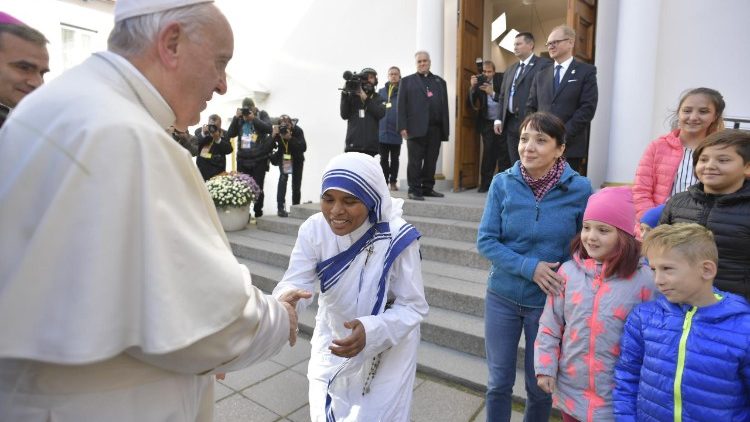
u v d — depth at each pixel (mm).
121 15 913
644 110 4902
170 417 880
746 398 1338
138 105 872
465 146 6605
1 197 731
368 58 7527
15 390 779
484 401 2637
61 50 9258
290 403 2660
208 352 844
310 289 1507
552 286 1745
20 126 771
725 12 4727
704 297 1408
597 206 1635
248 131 6496
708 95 2340
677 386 1383
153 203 767
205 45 937
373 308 1428
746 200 1733
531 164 1851
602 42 5410
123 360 812
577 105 3908
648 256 1497
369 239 1468
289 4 8453
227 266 861
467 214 4746
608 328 1604
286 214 6336
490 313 1993
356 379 1466
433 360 2996
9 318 681
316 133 8312
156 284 746
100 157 733
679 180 2447
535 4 8406
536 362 1723
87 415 785
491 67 6320
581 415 1642
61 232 704
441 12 6371
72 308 693
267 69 8898
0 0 8367
